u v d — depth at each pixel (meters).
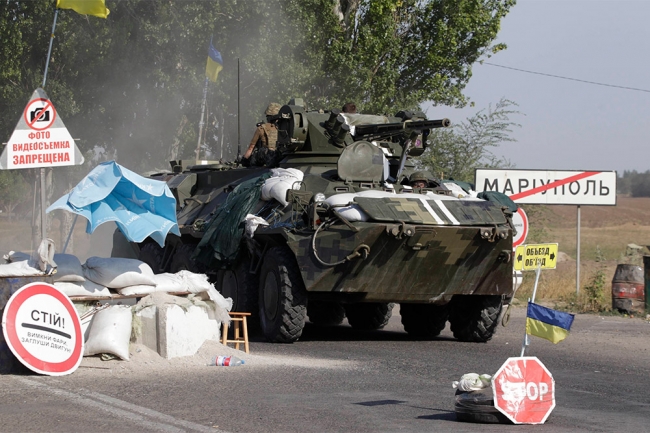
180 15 113.44
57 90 121.44
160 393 31.72
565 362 42.75
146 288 40.81
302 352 44.66
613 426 27.80
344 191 50.47
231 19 112.62
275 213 50.50
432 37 124.44
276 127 58.28
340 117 52.75
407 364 40.69
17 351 34.41
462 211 47.66
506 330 57.66
